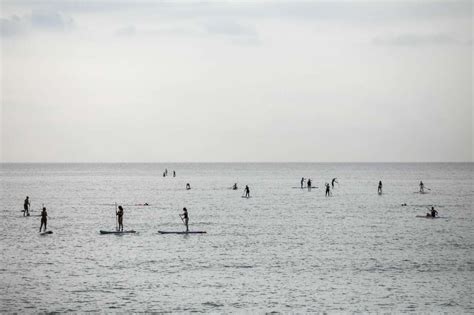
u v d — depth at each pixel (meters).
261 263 57.09
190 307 41.97
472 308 42.12
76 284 48.28
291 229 83.19
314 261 58.22
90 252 62.91
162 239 72.56
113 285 48.00
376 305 42.69
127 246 67.00
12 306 42.06
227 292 45.97
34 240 71.56
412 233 78.69
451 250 64.69
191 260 58.59
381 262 57.72
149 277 50.84
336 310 41.50
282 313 40.72
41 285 47.94
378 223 90.44
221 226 86.88
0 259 58.84
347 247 66.88
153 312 40.75
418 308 42.06
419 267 55.34
